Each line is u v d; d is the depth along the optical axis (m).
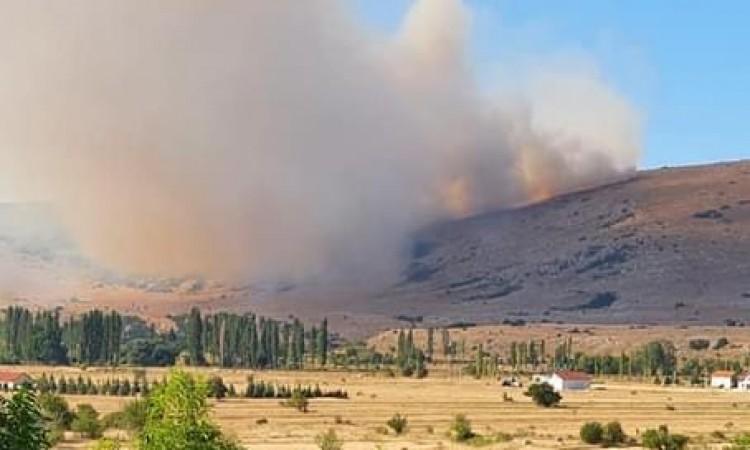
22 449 22.30
